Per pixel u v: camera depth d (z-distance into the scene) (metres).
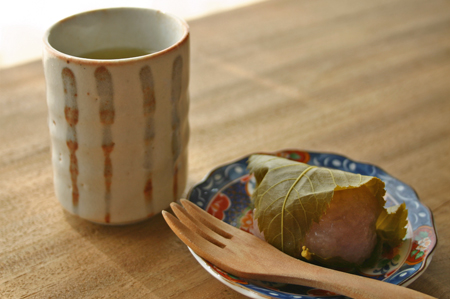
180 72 0.44
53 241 0.46
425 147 0.53
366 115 0.56
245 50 0.65
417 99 0.58
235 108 0.57
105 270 0.44
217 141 0.54
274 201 0.43
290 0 0.82
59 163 0.45
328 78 0.61
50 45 0.43
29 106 0.56
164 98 0.44
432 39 0.67
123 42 0.48
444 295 0.43
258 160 0.46
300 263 0.42
